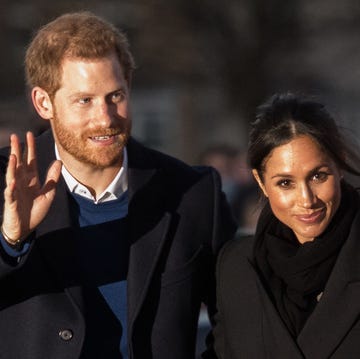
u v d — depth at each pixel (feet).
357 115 245.24
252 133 39.29
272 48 213.66
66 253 42.60
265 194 39.96
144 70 229.25
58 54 40.70
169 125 301.22
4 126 85.10
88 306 42.52
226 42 213.87
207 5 213.25
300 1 216.33
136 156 45.34
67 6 201.57
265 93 213.25
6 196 38.83
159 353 42.75
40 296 42.27
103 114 40.45
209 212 45.55
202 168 47.03
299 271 38.68
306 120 37.83
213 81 218.38
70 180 43.21
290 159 37.65
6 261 39.81
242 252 42.24
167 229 44.09
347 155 39.32
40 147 44.91
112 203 43.86
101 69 40.47
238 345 41.11
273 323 39.37
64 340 41.70
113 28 41.93
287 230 40.34
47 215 43.01
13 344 42.09
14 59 222.28
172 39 215.72
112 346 42.39
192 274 44.11
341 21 225.35
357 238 38.81
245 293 41.32
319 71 232.53
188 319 43.78
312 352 38.47
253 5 212.02
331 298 38.42
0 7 222.89
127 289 42.83
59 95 40.93
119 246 43.52
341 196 39.37
